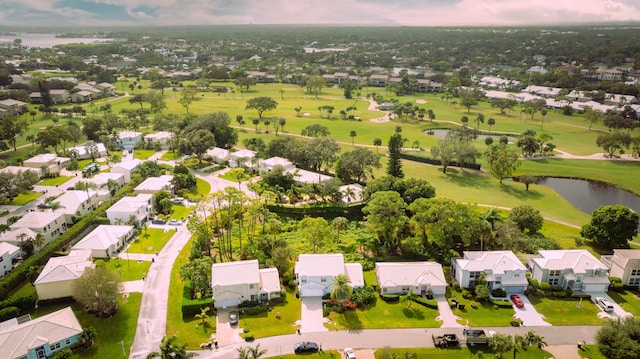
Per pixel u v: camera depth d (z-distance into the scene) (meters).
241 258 115.44
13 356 78.06
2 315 91.44
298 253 120.81
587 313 96.06
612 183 184.62
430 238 125.75
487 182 184.12
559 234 134.00
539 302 99.69
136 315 94.06
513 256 106.44
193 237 128.75
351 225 142.75
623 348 80.19
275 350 84.31
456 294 102.75
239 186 172.50
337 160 184.25
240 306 97.38
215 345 84.81
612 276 107.19
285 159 190.38
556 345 85.94
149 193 156.75
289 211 150.88
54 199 145.50
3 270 108.69
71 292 99.38
